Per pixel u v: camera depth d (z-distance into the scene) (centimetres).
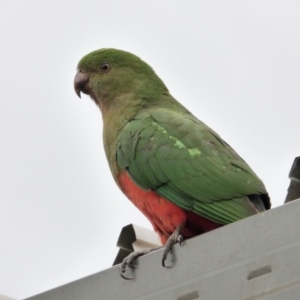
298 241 681
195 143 1168
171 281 748
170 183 1138
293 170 978
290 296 667
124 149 1203
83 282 790
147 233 1184
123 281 776
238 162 1153
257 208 1106
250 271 701
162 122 1214
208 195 1107
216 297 713
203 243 741
